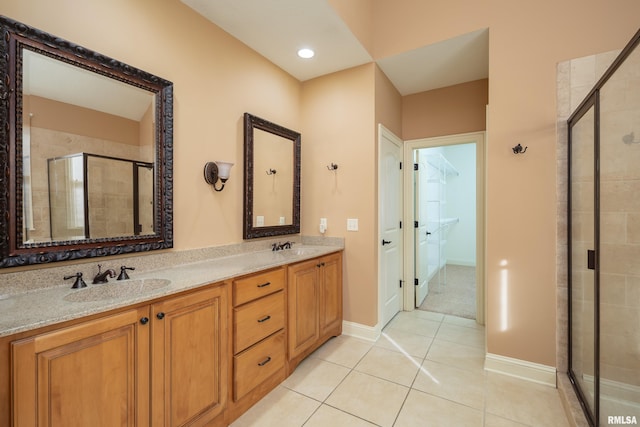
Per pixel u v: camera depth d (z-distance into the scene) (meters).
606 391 1.46
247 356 1.79
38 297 1.25
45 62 1.36
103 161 1.57
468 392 1.99
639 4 1.87
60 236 1.41
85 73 1.50
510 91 2.18
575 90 2.01
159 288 1.42
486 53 2.63
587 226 1.75
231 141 2.34
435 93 3.36
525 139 2.13
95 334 1.12
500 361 2.22
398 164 3.45
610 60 1.92
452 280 5.21
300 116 3.13
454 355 2.50
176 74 1.94
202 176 2.11
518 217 2.16
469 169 6.66
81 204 1.49
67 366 1.05
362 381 2.12
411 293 3.60
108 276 1.58
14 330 0.93
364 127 2.78
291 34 2.35
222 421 1.65
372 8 2.75
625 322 1.47
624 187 1.47
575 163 1.91
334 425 1.69
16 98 1.27
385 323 3.10
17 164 1.27
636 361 1.39
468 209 6.66
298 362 2.31
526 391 2.00
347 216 2.87
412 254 3.60
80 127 1.49
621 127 1.43
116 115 1.63
